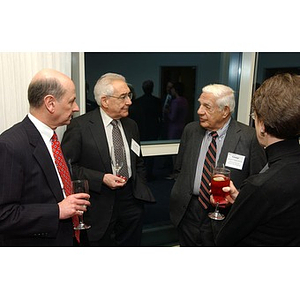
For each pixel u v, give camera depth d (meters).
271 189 0.95
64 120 1.42
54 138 1.45
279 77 0.98
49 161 1.36
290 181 0.94
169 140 2.75
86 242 1.94
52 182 1.36
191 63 2.67
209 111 1.82
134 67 2.47
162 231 2.92
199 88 2.75
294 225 0.98
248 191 1.01
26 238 1.40
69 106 1.40
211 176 1.67
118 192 2.14
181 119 2.74
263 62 2.83
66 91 1.37
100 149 1.97
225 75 2.87
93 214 2.04
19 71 1.96
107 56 2.37
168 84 2.62
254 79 2.83
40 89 1.33
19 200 1.29
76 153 1.94
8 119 1.99
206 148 1.96
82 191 1.54
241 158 1.84
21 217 1.25
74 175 1.90
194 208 2.00
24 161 1.29
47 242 1.42
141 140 2.66
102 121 2.01
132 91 2.51
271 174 0.97
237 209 1.05
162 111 2.66
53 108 1.36
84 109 2.34
